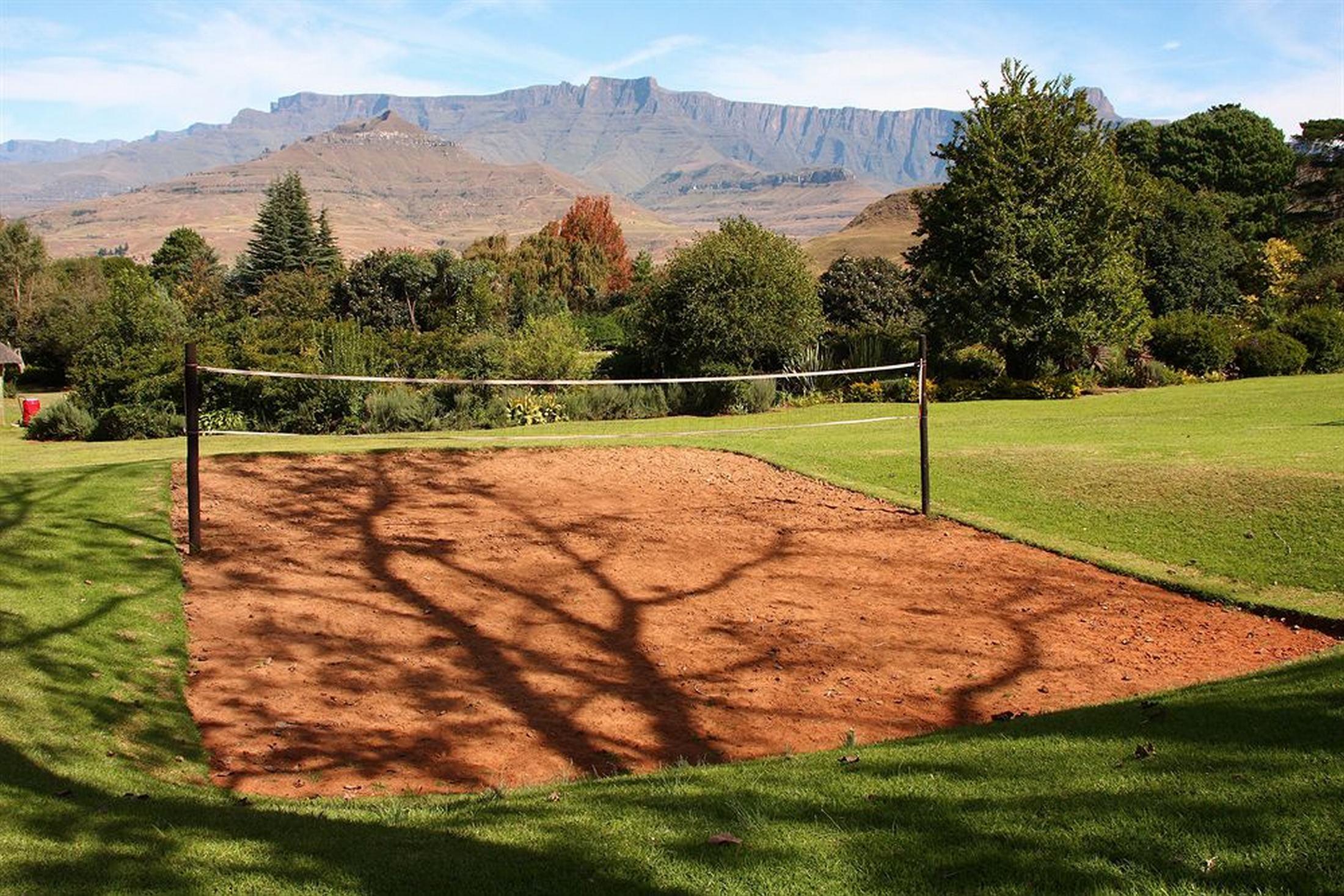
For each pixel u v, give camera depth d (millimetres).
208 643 7230
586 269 67875
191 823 4012
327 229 75312
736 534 10539
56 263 72250
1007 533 10336
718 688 6715
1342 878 3021
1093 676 6746
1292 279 37719
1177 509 10375
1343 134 56750
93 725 5516
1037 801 3771
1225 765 3955
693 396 22672
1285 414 17688
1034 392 24516
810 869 3320
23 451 18141
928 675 6887
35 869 3389
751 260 23484
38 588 7602
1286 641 7273
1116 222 25766
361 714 6242
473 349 23594
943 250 26312
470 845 3654
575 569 9320
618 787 4504
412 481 12352
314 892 3262
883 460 13977
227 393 21422
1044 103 24969
